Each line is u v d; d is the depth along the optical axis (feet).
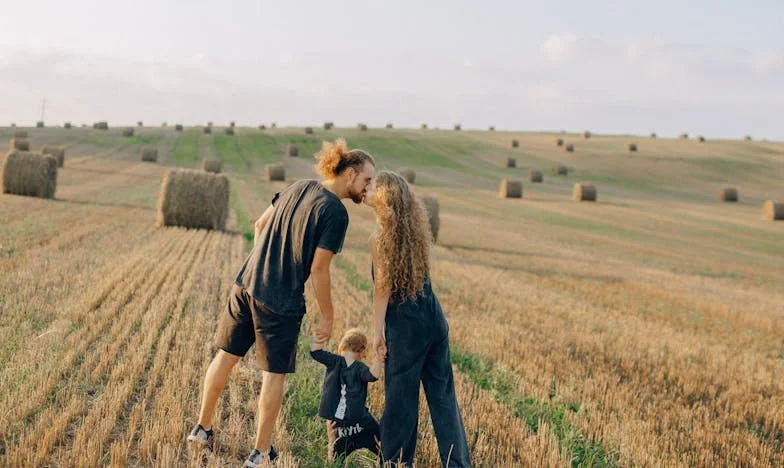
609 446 16.12
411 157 209.26
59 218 53.78
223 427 14.97
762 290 53.06
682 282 53.16
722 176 191.72
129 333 21.45
